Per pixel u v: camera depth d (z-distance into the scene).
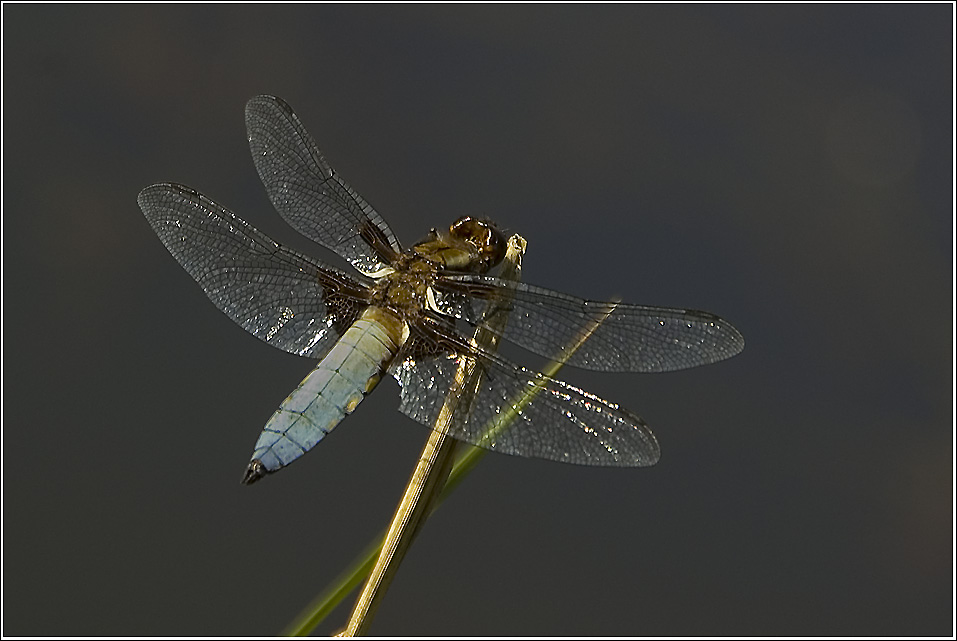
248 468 0.86
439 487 0.86
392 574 0.85
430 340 0.87
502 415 0.86
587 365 0.87
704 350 0.87
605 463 0.86
